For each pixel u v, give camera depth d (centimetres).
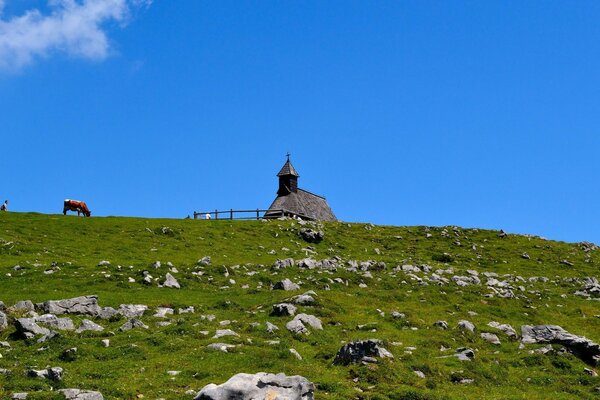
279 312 3919
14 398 2405
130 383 2731
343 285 5003
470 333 4012
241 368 2977
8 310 3731
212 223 7844
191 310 4066
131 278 4734
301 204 10812
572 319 4931
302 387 2370
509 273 6931
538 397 3170
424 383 3062
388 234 8362
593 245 8881
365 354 3195
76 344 3162
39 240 6212
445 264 6919
